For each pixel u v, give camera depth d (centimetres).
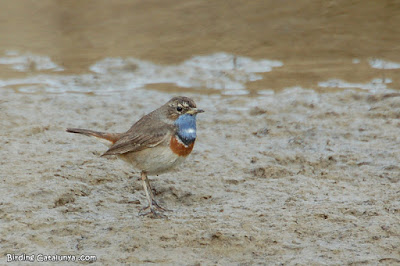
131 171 1273
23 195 1127
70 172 1234
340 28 2205
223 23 2336
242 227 1033
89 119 1592
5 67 2039
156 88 1866
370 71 1894
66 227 1031
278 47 2119
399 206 1102
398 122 1527
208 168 1303
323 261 926
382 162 1321
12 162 1265
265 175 1282
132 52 2158
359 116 1580
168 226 1041
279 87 1819
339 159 1344
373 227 1023
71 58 2125
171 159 1105
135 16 2472
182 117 1099
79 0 2664
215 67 2008
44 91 1822
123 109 1680
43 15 2523
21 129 1475
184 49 2159
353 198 1149
